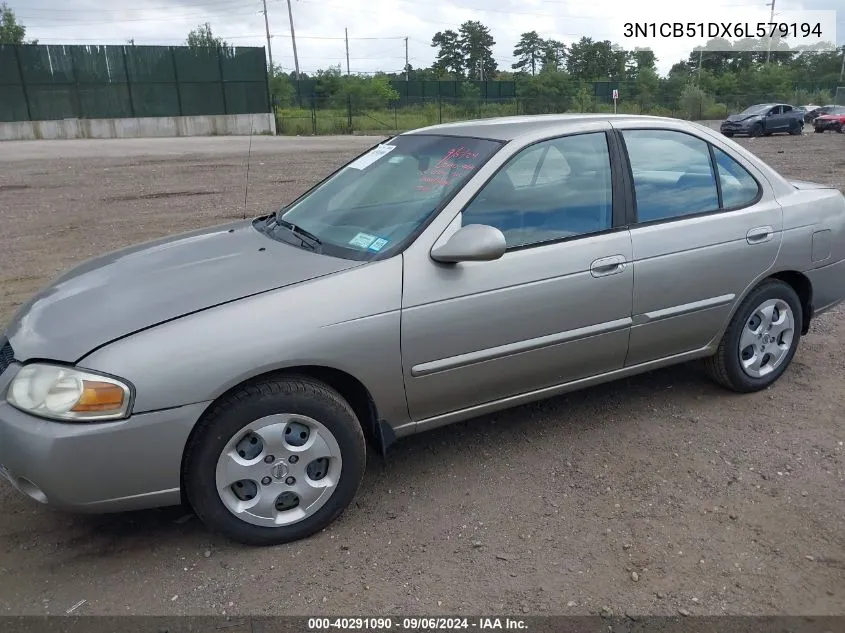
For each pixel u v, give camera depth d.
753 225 3.97
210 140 28.45
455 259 3.01
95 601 2.62
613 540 2.94
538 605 2.58
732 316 4.05
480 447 3.72
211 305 2.77
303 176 15.20
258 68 32.50
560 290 3.35
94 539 3.00
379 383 3.01
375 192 3.56
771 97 50.53
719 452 3.62
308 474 2.96
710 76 56.47
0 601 2.62
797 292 4.43
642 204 3.68
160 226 9.56
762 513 3.11
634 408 4.13
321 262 3.07
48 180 14.63
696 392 4.32
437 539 2.97
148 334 2.64
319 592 2.66
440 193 3.28
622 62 70.38
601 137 3.65
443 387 3.19
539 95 45.50
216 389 2.66
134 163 18.31
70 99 29.69
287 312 2.79
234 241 3.56
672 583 2.69
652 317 3.69
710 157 3.98
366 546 2.93
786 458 3.55
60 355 2.62
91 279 3.22
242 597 2.64
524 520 3.09
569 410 4.11
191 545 2.96
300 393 2.82
